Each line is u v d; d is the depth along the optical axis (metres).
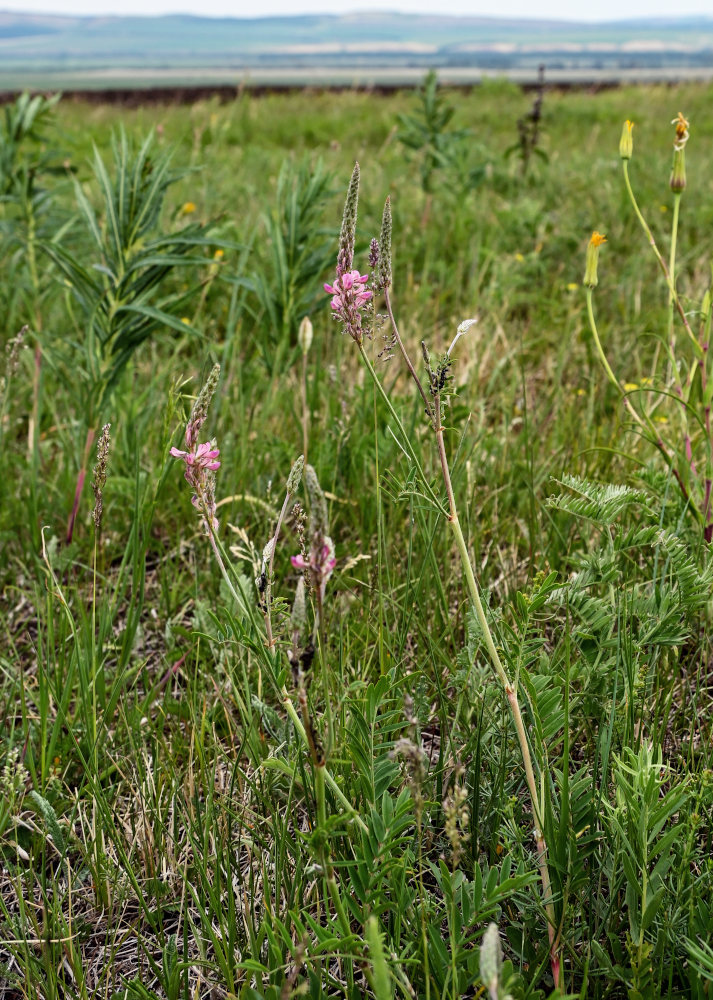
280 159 9.97
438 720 2.32
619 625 1.84
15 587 2.81
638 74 105.88
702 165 8.60
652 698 2.14
